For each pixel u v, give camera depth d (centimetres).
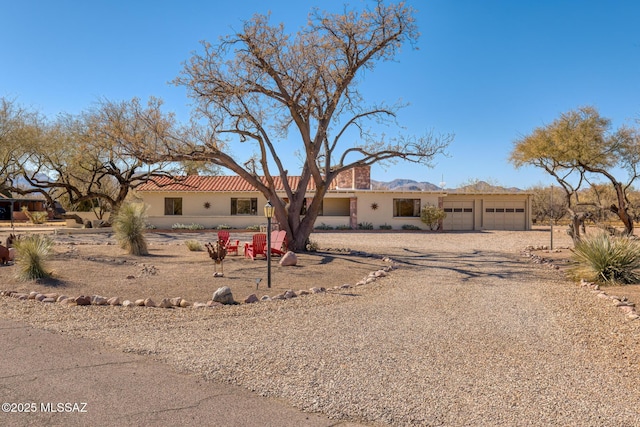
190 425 378
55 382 459
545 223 4472
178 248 1953
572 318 774
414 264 1534
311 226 1850
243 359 539
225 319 741
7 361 517
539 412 410
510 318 771
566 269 1388
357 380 479
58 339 605
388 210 3447
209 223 3431
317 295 957
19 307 798
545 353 582
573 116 2439
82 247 1859
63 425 373
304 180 1842
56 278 1080
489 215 3634
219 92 1636
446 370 513
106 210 3834
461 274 1307
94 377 475
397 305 868
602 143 2436
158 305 838
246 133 1714
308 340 623
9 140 2698
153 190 3472
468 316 783
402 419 396
